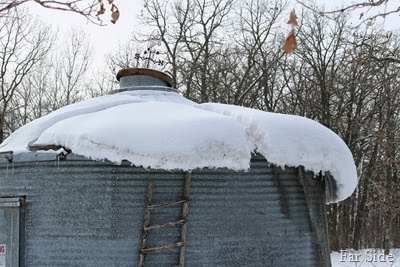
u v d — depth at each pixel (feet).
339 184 19.65
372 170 68.18
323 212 20.47
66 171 18.24
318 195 20.24
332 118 76.64
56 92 94.48
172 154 16.51
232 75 83.15
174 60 79.20
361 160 74.23
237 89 77.61
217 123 17.38
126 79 23.54
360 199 77.56
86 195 17.93
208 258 17.80
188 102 22.62
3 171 19.36
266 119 18.30
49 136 18.42
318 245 19.80
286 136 17.99
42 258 18.30
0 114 83.97
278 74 84.17
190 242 17.70
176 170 17.72
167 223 17.52
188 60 79.25
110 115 18.48
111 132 16.96
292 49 10.40
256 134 17.97
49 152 18.17
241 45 81.30
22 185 18.94
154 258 17.48
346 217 80.23
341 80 76.48
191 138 16.79
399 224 85.05
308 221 19.66
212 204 17.99
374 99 71.26
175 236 17.65
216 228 17.95
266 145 17.70
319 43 75.77
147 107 19.22
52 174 18.44
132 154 16.60
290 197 19.22
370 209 68.90
